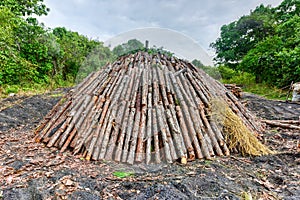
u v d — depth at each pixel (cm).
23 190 221
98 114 332
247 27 2527
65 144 324
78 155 305
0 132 417
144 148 302
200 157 307
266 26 2205
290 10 2006
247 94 1072
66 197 210
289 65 1188
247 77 1722
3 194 214
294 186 247
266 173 279
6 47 930
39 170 260
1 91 845
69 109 370
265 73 1518
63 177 243
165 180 242
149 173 264
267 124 527
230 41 2791
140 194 217
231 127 348
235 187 235
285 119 589
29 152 313
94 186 230
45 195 213
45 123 393
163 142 305
